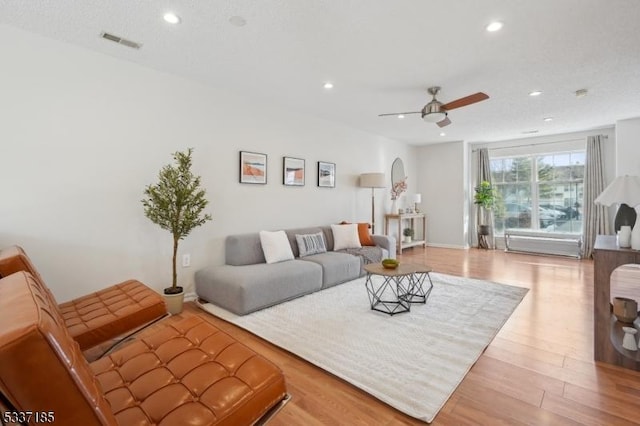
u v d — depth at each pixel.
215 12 2.18
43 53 2.54
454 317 2.90
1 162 2.38
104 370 1.32
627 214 2.26
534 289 3.83
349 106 4.34
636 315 2.22
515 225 6.87
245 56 2.85
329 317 2.90
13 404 0.65
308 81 3.44
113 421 0.82
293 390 1.84
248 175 3.96
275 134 4.30
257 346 2.40
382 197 6.50
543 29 2.38
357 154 5.77
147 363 1.35
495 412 1.63
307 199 4.80
